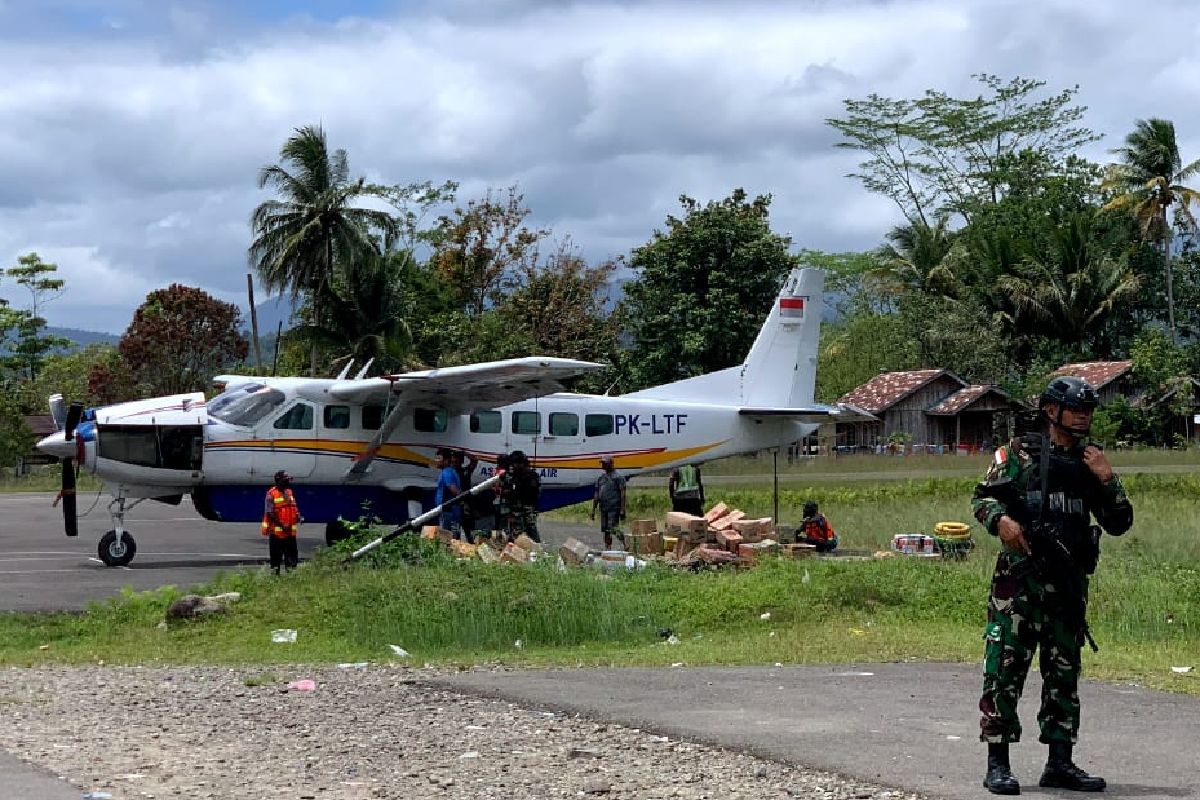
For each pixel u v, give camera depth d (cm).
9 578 1908
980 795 618
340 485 2347
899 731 763
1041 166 7106
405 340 4956
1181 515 2459
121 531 2111
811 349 2723
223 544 2489
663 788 632
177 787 636
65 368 7262
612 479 2162
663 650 1211
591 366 2189
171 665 1146
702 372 4875
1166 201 6141
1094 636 1286
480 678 993
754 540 2019
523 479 2016
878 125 7438
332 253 4988
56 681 1009
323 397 2303
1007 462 647
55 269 8238
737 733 756
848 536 2289
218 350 6312
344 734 771
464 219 5691
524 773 666
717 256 4972
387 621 1313
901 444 5147
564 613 1330
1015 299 6188
